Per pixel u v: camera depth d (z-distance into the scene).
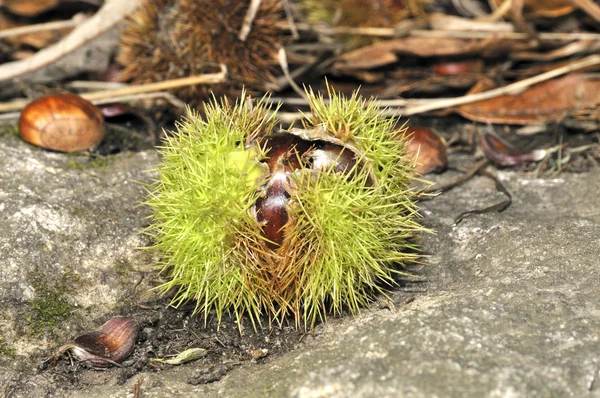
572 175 0.58
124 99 0.60
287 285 0.47
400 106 0.63
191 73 0.61
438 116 0.64
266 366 0.47
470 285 0.49
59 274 0.51
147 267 0.52
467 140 0.62
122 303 0.51
